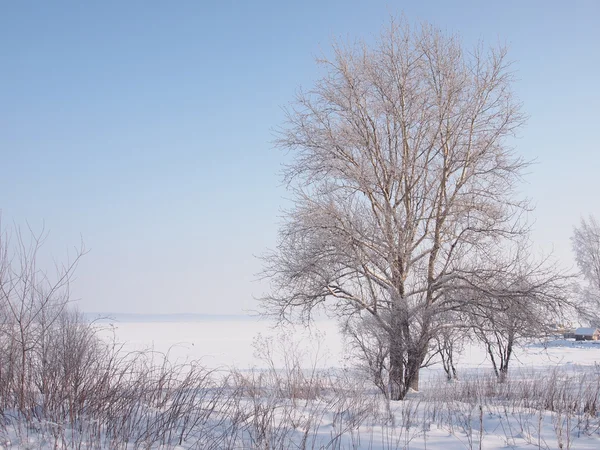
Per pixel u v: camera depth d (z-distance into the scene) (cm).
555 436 711
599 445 661
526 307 1636
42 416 576
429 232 1883
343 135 1912
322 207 1795
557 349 4250
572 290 1719
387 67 1939
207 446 570
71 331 664
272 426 682
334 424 720
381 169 1944
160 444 552
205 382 785
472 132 1902
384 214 1828
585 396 1009
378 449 632
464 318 1695
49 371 638
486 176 1858
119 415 618
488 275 1733
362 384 1112
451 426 767
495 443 673
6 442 484
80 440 500
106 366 669
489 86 1883
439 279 1795
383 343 1440
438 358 2516
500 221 1770
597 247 3781
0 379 610
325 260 1775
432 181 1912
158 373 733
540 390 1096
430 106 1914
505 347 1825
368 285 1811
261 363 2142
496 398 1112
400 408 936
